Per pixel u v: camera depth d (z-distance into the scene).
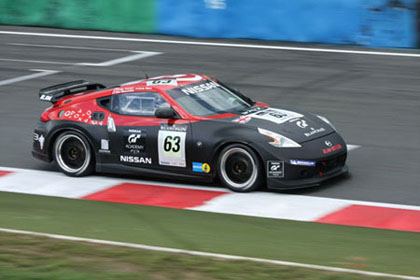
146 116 32.59
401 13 62.31
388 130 41.22
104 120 33.31
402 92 49.62
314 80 53.47
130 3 73.38
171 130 31.70
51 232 26.14
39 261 21.61
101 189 32.31
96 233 25.95
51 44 69.62
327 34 65.19
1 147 40.00
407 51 61.81
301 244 24.30
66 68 59.91
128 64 60.56
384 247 23.94
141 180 33.47
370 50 62.56
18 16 78.81
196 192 31.22
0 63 62.31
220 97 33.34
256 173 30.23
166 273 20.33
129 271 20.55
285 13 66.62
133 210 29.09
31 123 44.75
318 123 32.44
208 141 30.81
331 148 30.83
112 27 74.50
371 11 63.28
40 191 32.25
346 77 54.06
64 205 30.03
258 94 50.06
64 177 34.34
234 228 26.28
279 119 31.61
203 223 27.02
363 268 21.80
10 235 24.77
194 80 33.97
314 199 29.61
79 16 76.00
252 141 29.89
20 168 36.12
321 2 65.12
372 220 26.98
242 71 56.88
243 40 68.38
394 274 21.25
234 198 30.02
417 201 29.22
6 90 53.25
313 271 20.53
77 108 34.22
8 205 30.11
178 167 31.81
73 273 20.38
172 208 29.19
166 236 25.45
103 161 33.47
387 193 30.31
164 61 61.16
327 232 25.67
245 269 20.66
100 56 64.06
